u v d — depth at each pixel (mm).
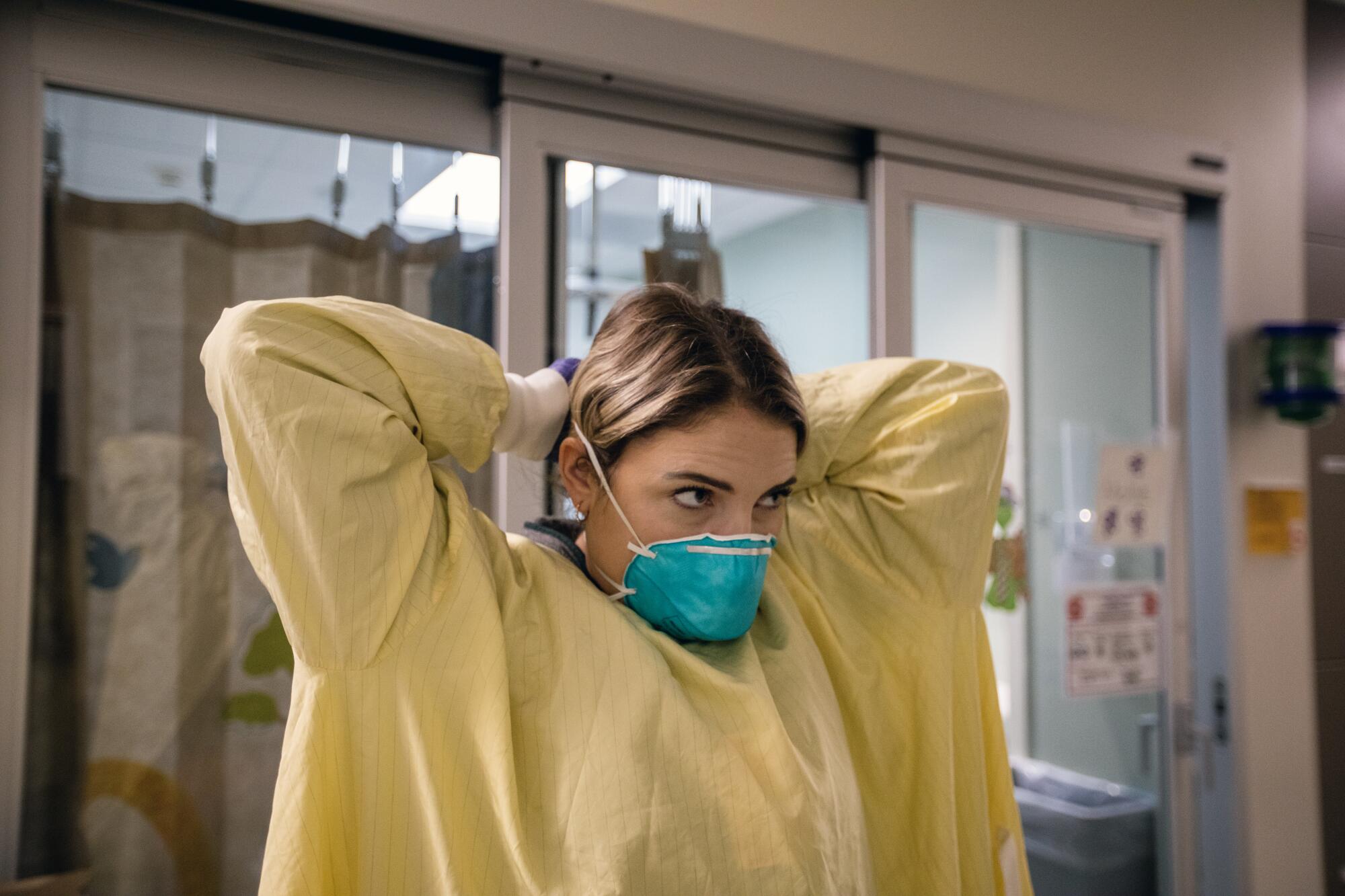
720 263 1796
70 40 1354
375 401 656
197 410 1431
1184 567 2326
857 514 909
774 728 714
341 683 655
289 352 629
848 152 1909
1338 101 2496
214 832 1420
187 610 1416
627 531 761
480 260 1626
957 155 1968
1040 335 2133
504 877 670
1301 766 2342
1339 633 2451
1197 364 2340
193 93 1426
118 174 1400
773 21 1760
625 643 718
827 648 877
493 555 754
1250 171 2344
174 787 1400
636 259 1718
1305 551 2383
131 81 1389
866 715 872
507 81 1589
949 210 1987
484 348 745
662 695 701
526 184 1602
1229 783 2250
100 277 1387
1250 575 2307
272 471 618
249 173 1475
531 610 742
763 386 731
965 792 895
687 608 758
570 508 965
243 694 1440
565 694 697
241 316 630
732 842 679
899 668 889
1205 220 2326
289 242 1497
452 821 670
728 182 1796
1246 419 2316
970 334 2035
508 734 673
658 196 1740
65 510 1359
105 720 1370
